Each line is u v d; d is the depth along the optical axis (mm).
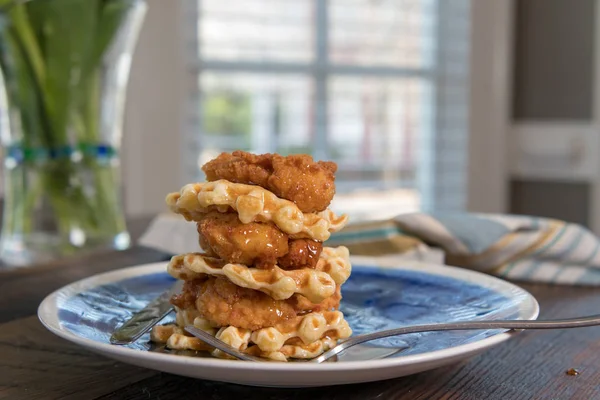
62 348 642
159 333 620
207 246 616
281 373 524
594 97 2146
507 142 2350
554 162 2252
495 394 572
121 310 667
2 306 748
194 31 2078
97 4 972
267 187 606
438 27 2324
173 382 582
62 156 987
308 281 594
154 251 977
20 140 977
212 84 2129
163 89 1983
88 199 1008
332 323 609
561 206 2271
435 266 745
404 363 531
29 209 980
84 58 975
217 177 617
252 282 584
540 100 2281
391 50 2303
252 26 2139
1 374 596
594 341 660
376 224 919
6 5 931
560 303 767
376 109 2305
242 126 2176
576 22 2164
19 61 953
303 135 2236
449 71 2342
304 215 606
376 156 2322
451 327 600
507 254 868
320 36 2215
